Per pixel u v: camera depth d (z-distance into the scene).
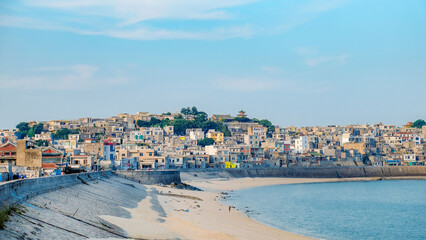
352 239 102.38
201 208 131.00
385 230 114.56
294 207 154.00
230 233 91.69
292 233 104.06
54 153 148.88
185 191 179.62
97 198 103.12
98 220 77.81
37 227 59.84
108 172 169.62
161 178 196.88
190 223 96.25
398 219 132.75
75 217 74.19
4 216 54.78
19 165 146.88
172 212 111.12
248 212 135.38
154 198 137.50
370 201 177.25
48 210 71.94
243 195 193.12
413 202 175.12
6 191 63.78
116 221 81.56
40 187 85.38
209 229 92.88
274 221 121.12
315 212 143.38
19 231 54.94
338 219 130.25
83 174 128.00
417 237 106.31
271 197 185.62
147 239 72.69
